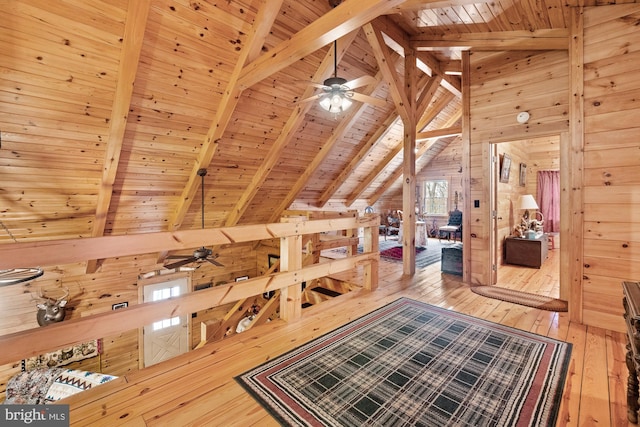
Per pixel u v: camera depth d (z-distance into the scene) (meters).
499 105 3.78
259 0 2.79
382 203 10.09
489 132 3.87
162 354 5.38
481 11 3.12
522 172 6.57
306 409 1.62
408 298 3.43
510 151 5.65
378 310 3.04
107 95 2.79
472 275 4.06
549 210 7.45
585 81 2.71
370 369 1.99
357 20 2.08
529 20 3.16
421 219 9.66
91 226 4.07
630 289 1.62
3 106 2.49
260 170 4.77
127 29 2.37
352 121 5.03
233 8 2.76
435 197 9.88
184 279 5.70
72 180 3.34
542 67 3.44
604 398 1.69
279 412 1.59
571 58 2.77
